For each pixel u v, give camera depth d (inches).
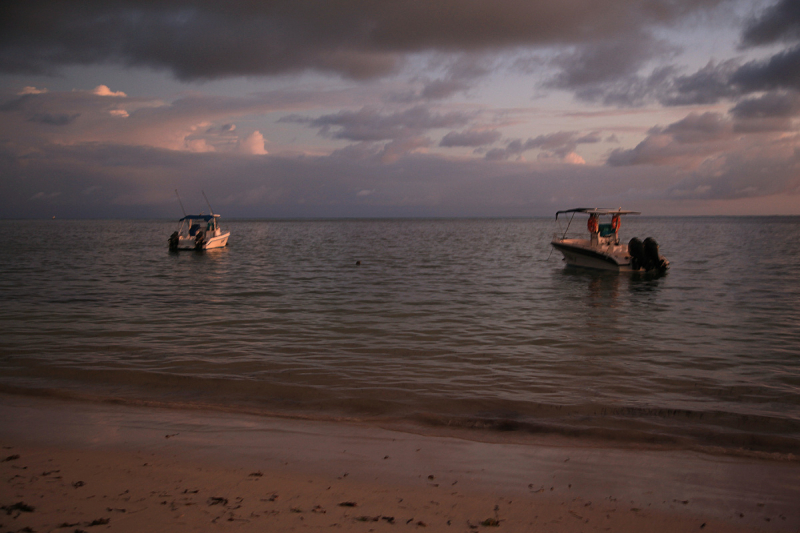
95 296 712.4
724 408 297.0
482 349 432.5
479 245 2060.8
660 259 994.7
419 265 1205.7
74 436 239.8
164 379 341.1
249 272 1049.5
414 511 172.1
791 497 191.0
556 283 881.5
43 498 174.1
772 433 261.6
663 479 205.0
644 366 385.7
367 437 246.7
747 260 1315.2
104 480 191.6
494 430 261.1
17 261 1272.1
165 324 523.5
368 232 3816.4
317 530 155.3
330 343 448.1
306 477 199.0
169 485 188.4
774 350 434.6
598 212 1027.9
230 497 178.9
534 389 330.0
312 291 773.9
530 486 196.1
